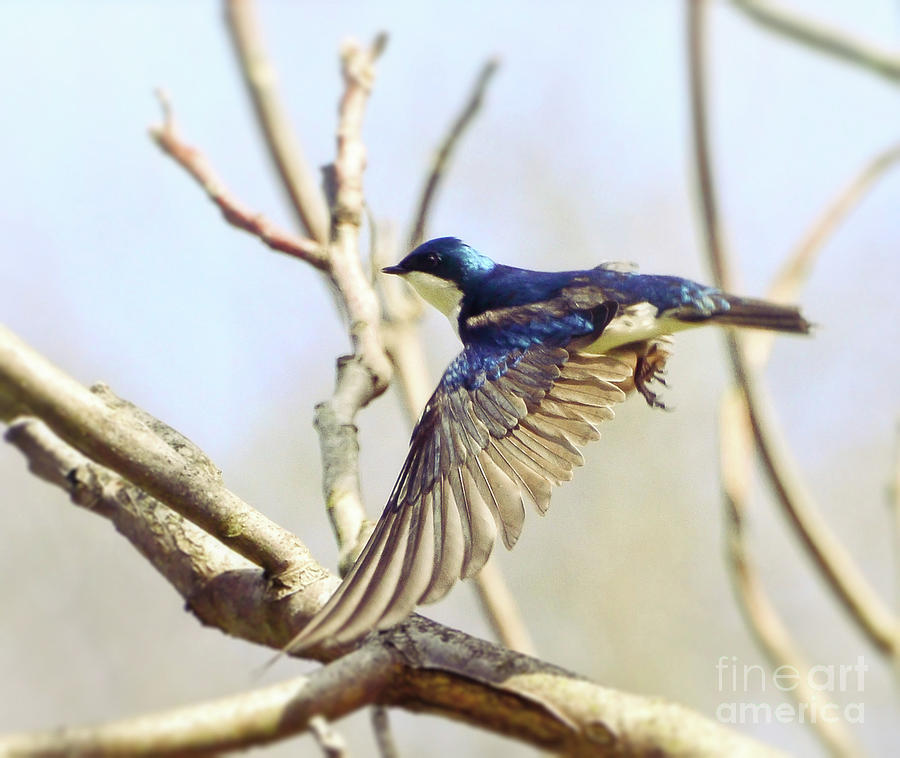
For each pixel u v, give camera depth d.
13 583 16.52
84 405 6.54
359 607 5.89
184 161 8.66
